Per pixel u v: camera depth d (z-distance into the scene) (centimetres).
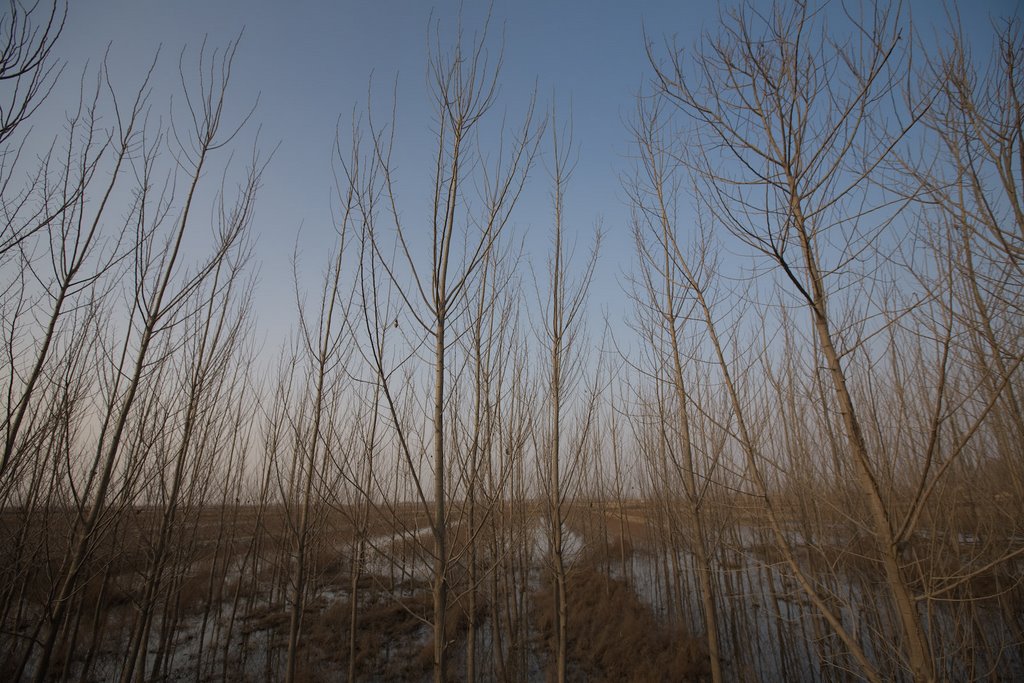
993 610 662
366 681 967
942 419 295
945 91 322
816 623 743
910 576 386
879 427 446
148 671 975
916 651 281
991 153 295
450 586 407
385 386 326
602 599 1233
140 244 474
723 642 1064
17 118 327
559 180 695
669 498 991
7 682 771
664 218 527
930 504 473
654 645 1023
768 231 340
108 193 447
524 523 807
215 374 677
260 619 1259
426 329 360
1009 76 288
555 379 645
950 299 297
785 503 676
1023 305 309
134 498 539
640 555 1906
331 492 584
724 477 685
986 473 568
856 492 513
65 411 477
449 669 992
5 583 554
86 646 1005
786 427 625
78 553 419
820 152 335
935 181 319
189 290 487
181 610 1212
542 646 1090
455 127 407
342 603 1268
